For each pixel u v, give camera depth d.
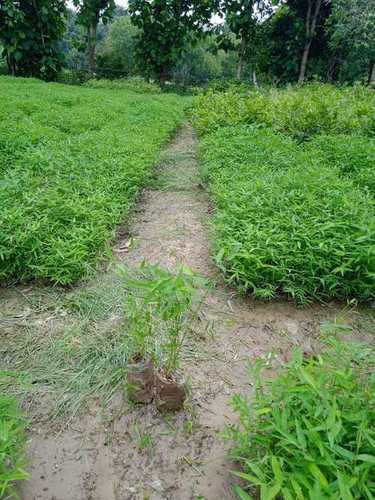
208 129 7.30
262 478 1.31
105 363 2.14
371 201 3.49
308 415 1.44
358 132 6.34
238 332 2.46
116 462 1.67
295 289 2.67
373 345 2.41
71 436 1.77
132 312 1.97
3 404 1.69
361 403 1.50
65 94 10.41
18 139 5.12
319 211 3.18
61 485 1.58
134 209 4.18
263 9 19.02
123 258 3.19
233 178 4.27
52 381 2.03
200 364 2.19
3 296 2.66
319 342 2.43
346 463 1.30
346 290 2.72
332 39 16.92
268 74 20.62
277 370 2.20
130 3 19.17
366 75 16.97
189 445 1.75
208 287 1.92
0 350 2.21
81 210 3.28
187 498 1.55
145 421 1.84
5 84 11.91
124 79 20.53
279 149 5.20
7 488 1.38
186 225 3.85
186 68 36.69
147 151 5.38
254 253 2.74
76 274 2.81
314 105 6.94
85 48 20.62
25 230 2.85
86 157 4.71
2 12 16.33
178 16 19.58
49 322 2.44
